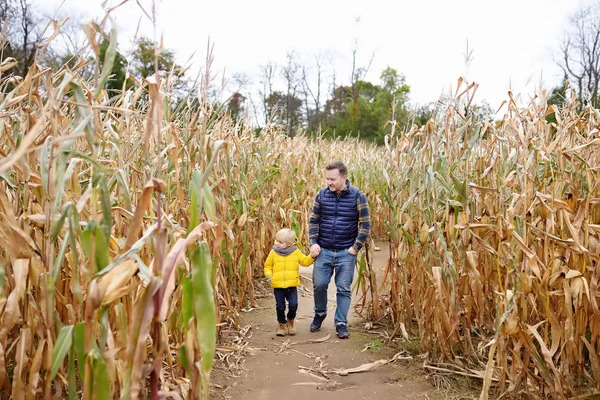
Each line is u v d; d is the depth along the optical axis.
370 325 4.66
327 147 10.65
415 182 4.04
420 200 3.95
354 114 34.72
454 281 3.45
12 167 2.37
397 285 4.43
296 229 6.58
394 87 38.00
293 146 8.93
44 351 2.11
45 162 1.97
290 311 4.46
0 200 1.95
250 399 3.16
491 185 3.61
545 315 3.15
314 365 3.75
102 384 1.68
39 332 2.08
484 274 3.80
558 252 3.00
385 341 4.25
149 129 1.84
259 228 6.31
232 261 5.19
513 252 3.03
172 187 3.62
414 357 3.86
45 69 2.40
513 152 3.67
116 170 2.18
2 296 1.99
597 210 3.47
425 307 3.75
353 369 3.62
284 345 4.18
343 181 4.40
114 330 2.44
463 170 3.83
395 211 4.27
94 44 1.66
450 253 3.55
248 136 6.11
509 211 3.01
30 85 2.34
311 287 6.45
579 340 3.12
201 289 1.85
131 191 2.97
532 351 2.88
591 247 3.15
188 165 3.62
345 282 4.44
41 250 2.19
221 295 4.39
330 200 4.47
